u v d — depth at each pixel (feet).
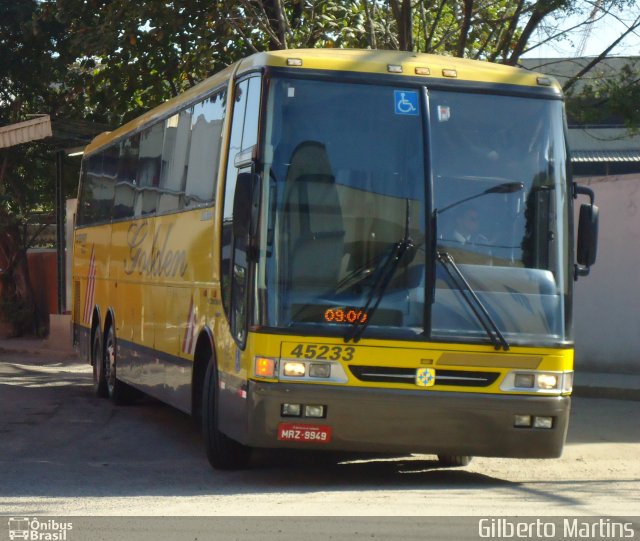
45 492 28.68
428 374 28.63
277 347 28.12
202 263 34.68
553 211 30.25
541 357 29.30
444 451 29.12
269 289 28.40
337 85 29.73
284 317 28.27
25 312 92.27
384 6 64.54
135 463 34.35
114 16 65.82
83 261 59.93
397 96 29.94
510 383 29.17
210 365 33.04
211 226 33.78
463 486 30.58
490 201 29.81
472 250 29.37
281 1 59.82
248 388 28.48
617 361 56.39
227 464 32.60
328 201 28.99
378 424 28.37
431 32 60.80
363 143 29.48
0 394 54.95
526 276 29.63
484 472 34.06
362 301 28.55
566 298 29.94
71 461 34.76
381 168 29.43
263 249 28.55
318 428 28.19
